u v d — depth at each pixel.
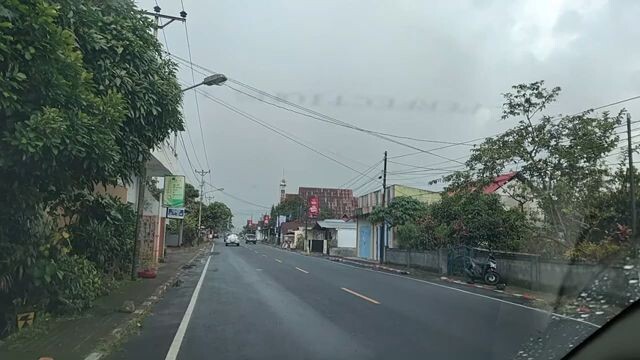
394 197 41.16
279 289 17.55
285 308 13.18
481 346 8.61
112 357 8.02
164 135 11.73
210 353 8.27
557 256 15.87
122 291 15.75
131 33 10.55
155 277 20.48
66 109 7.57
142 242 27.33
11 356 7.62
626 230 13.12
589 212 16.67
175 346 8.77
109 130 8.19
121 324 10.20
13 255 8.12
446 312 12.53
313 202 83.62
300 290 17.30
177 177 30.69
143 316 11.71
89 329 9.69
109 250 13.85
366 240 49.19
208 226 96.12
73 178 8.90
